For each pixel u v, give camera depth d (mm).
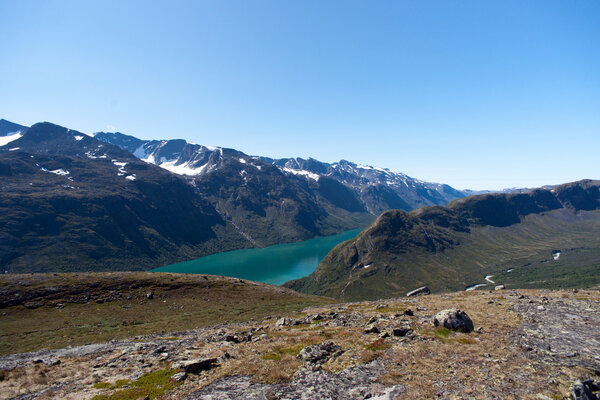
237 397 20062
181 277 105375
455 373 22078
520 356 24766
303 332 37031
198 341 35594
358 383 21375
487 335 30281
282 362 25516
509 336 29750
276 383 21969
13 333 55906
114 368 26719
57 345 48125
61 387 23062
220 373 23891
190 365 25000
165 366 26094
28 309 71250
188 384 22172
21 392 22719
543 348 26281
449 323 32781
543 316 35875
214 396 20250
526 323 33688
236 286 104875
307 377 22719
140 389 21359
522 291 58656
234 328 47500
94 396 20641
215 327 53031
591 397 17781
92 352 34500
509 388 19609
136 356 29594
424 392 19547
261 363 25484
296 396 19953
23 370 27359
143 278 98250
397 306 50719
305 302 92500
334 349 27875
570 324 32625
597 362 23172
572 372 21500
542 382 20297
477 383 20422
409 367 23469
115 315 70188
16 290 77812
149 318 68875
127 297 84188
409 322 35625
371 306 56125
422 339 29562
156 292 89812
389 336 31031
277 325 44938
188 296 90188
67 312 70938
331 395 19922
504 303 44406
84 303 77625
